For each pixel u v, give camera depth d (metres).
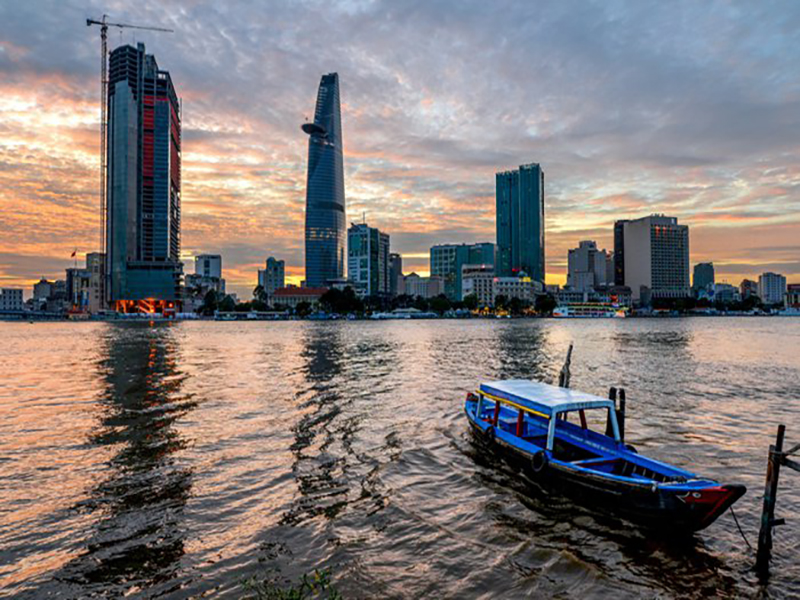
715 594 10.96
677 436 23.33
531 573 11.69
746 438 23.03
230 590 10.85
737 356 61.44
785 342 85.62
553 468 16.30
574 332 124.94
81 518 14.24
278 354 64.31
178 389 35.72
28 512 14.62
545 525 14.07
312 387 36.81
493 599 10.67
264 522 14.05
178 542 12.92
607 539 13.33
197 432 23.44
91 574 11.48
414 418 26.53
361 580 11.27
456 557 12.32
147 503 15.27
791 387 37.53
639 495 13.85
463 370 48.00
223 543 12.88
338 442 21.89
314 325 184.38
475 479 17.48
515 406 19.50
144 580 11.24
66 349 73.19
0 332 133.88
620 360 57.47
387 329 146.00
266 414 27.39
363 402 30.91
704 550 12.84
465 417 26.84
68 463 18.89
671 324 186.25
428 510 14.97
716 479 17.88
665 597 10.81
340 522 14.09
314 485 16.80
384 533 13.48
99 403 30.47
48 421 25.62
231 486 16.64
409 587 11.04
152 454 19.98
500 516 14.59
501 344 82.88
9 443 21.50
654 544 13.09
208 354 64.44
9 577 11.36
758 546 12.06
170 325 192.25
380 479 17.42
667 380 41.50
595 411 28.61
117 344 84.19
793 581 11.48
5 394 33.66
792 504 15.58
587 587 11.17
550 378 42.94
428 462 19.25
